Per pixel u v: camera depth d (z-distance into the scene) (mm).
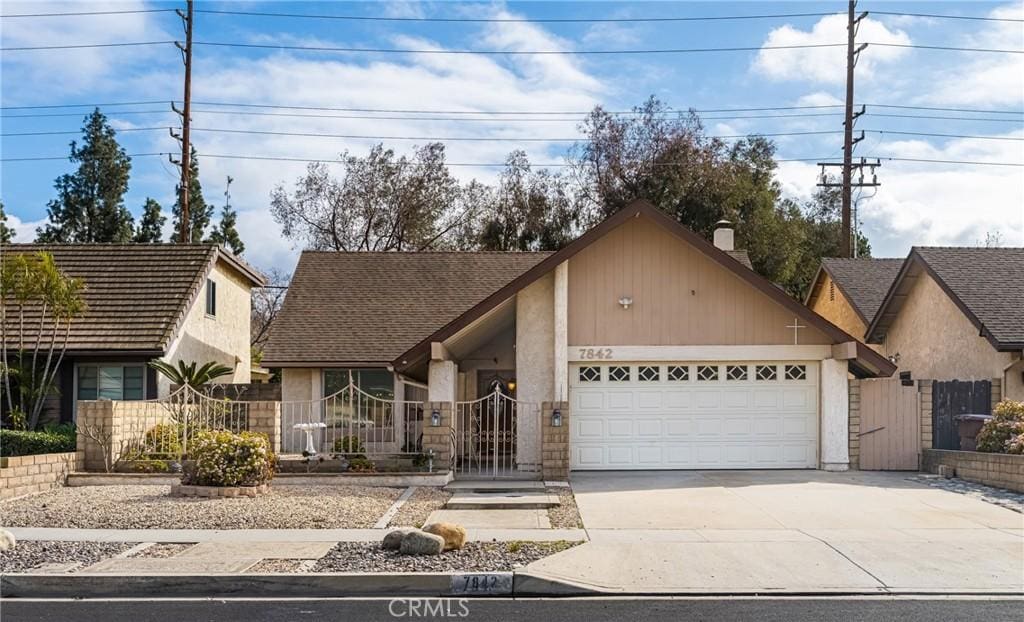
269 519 13156
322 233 47781
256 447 15719
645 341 18891
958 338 22766
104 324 22906
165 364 21562
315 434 24031
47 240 47188
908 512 13930
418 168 48250
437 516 13836
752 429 18984
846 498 15195
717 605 9078
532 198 47281
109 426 17812
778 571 10336
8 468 15305
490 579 9742
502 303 18406
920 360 24922
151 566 10312
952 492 15828
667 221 18578
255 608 9031
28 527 12812
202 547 11406
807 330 18875
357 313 26531
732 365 19078
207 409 19438
